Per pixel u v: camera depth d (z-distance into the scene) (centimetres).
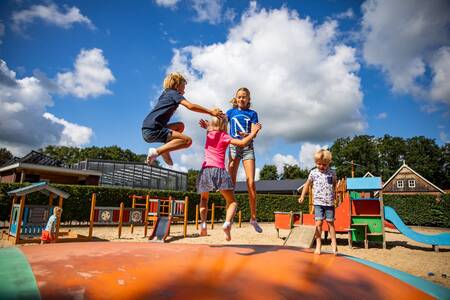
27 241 1009
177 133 275
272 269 196
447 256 950
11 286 134
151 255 209
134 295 134
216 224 2119
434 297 207
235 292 151
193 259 204
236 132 389
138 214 1368
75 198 1750
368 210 1152
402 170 4400
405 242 1310
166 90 291
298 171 7362
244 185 5288
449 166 6366
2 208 1569
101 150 7206
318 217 414
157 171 2777
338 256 288
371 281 210
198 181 302
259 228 357
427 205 2498
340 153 6197
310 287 175
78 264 172
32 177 2298
